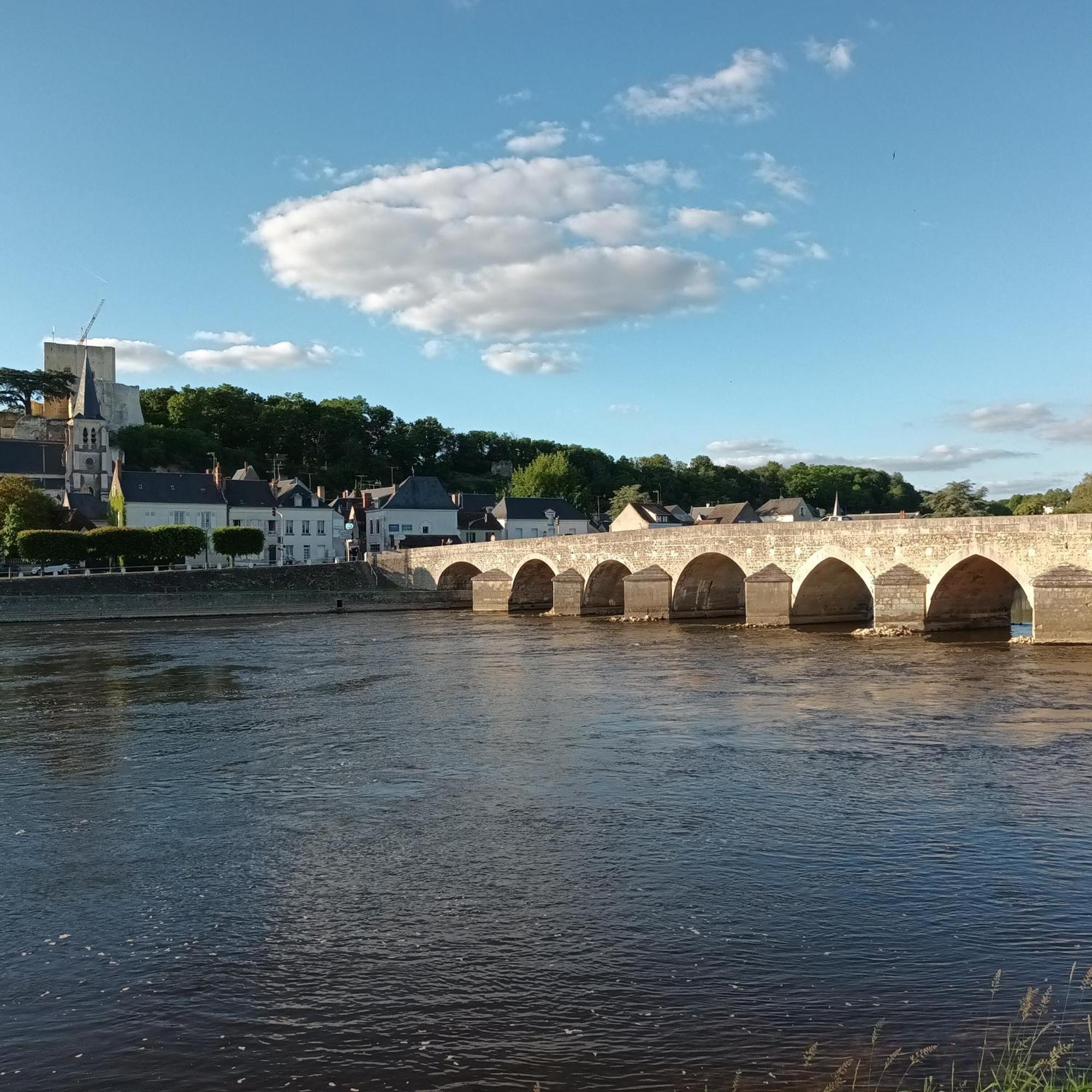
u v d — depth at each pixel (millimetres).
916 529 40312
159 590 70500
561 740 21812
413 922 11562
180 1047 8906
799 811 15758
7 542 78062
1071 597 34750
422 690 30141
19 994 9992
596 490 157250
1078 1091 6973
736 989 9734
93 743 22578
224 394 143375
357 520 111000
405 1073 8383
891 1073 8109
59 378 130875
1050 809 15617
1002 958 10328
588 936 11062
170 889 12844
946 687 27438
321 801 17062
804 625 46719
